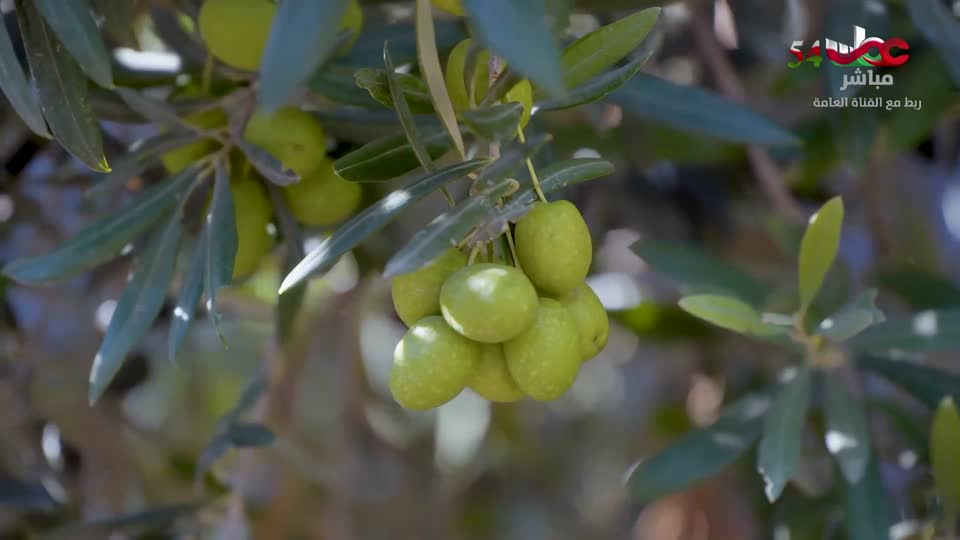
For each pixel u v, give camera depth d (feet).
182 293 2.95
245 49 2.98
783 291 3.50
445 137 2.94
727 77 3.79
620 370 6.11
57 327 3.94
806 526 3.57
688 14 3.81
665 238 4.52
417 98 2.85
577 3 3.36
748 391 4.54
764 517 3.94
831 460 3.44
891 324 3.29
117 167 3.03
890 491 3.69
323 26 2.55
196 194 3.13
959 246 5.01
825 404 3.26
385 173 2.89
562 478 6.65
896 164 4.57
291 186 3.08
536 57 2.53
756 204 4.63
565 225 2.75
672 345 4.74
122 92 2.99
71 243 3.01
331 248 2.74
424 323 2.73
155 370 4.97
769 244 4.66
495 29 2.53
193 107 3.06
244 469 3.59
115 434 4.16
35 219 3.59
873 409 3.54
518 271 2.72
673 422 5.30
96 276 3.64
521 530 6.48
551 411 6.63
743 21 3.98
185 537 3.63
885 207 4.58
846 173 4.63
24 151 3.53
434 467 6.04
